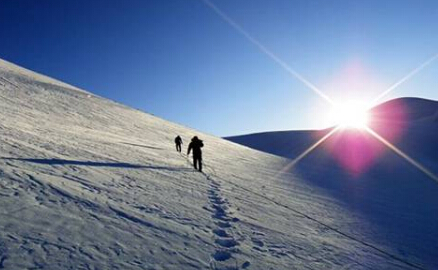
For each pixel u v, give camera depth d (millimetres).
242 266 7191
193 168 19797
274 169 30766
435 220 21328
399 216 19906
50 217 7004
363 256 10406
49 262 5449
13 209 6867
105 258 6031
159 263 6371
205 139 45469
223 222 9969
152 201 10141
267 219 11711
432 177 49812
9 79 37250
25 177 8984
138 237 7234
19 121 19891
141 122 41656
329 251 9945
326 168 41969
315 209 15914
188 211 10172
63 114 30000
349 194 24328
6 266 5035
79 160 13516
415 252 12812
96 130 27375
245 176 21906
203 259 7070
